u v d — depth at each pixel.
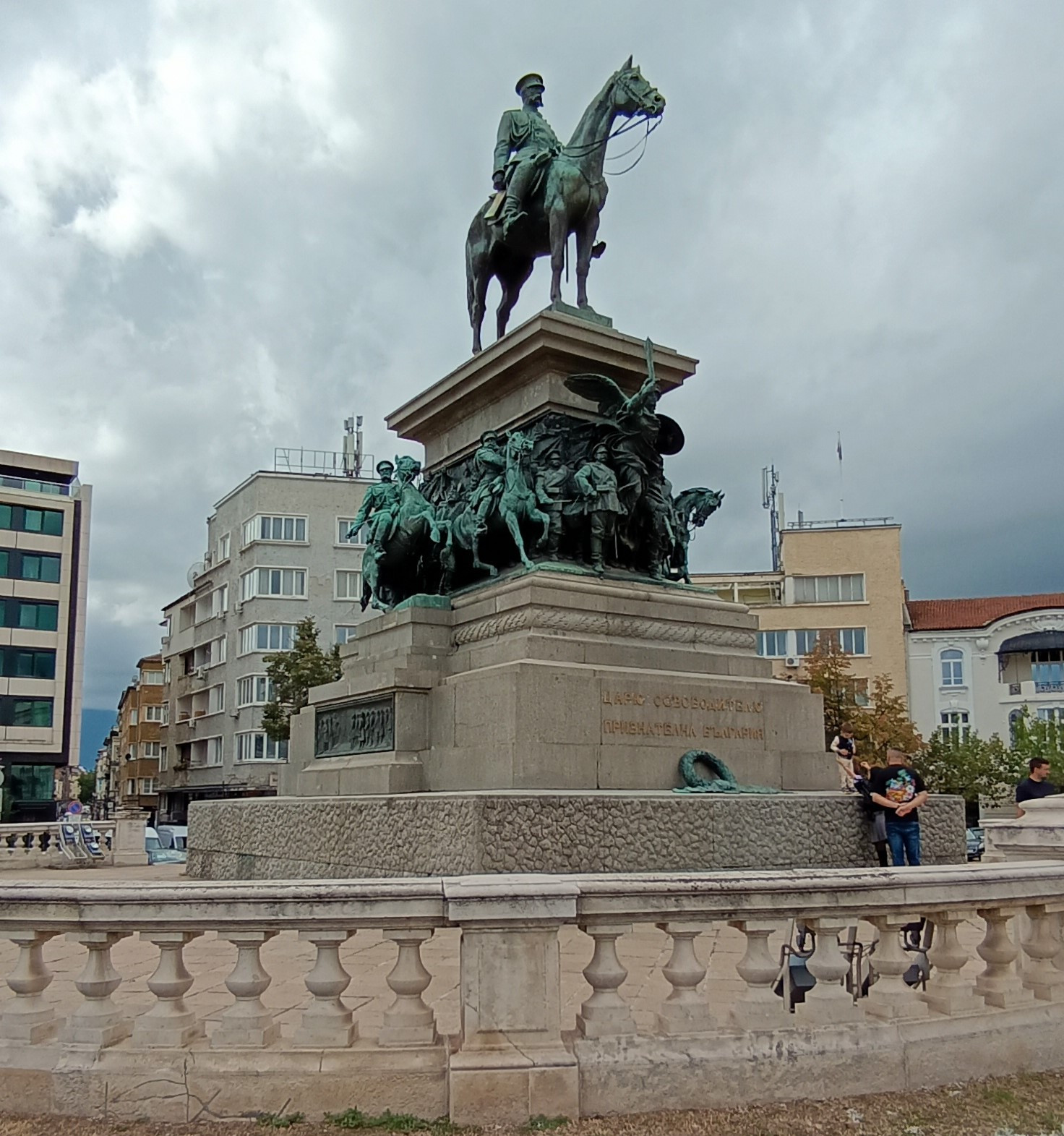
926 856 12.90
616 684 12.18
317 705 15.28
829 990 5.68
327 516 58.72
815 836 11.76
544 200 15.84
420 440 17.08
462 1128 4.93
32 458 63.28
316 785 14.38
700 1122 5.07
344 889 5.23
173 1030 5.25
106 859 22.56
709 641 13.82
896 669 56.38
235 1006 5.30
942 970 6.15
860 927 9.15
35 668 60.81
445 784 12.44
